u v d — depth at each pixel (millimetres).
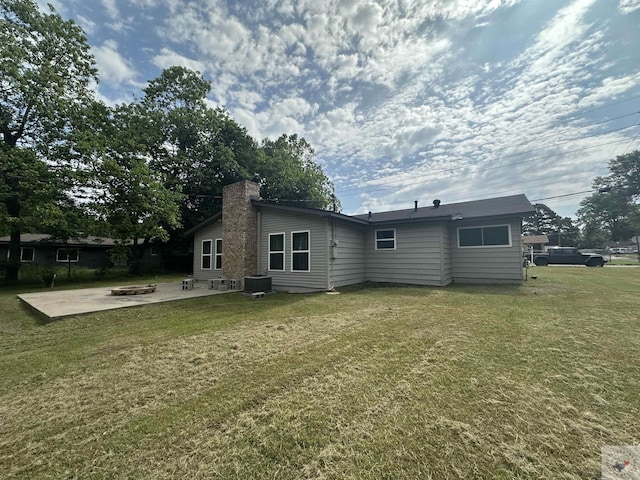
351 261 9617
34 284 11992
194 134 17562
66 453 1656
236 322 4730
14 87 10781
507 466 1482
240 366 2891
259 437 1760
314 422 1902
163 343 3676
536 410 1997
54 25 11836
